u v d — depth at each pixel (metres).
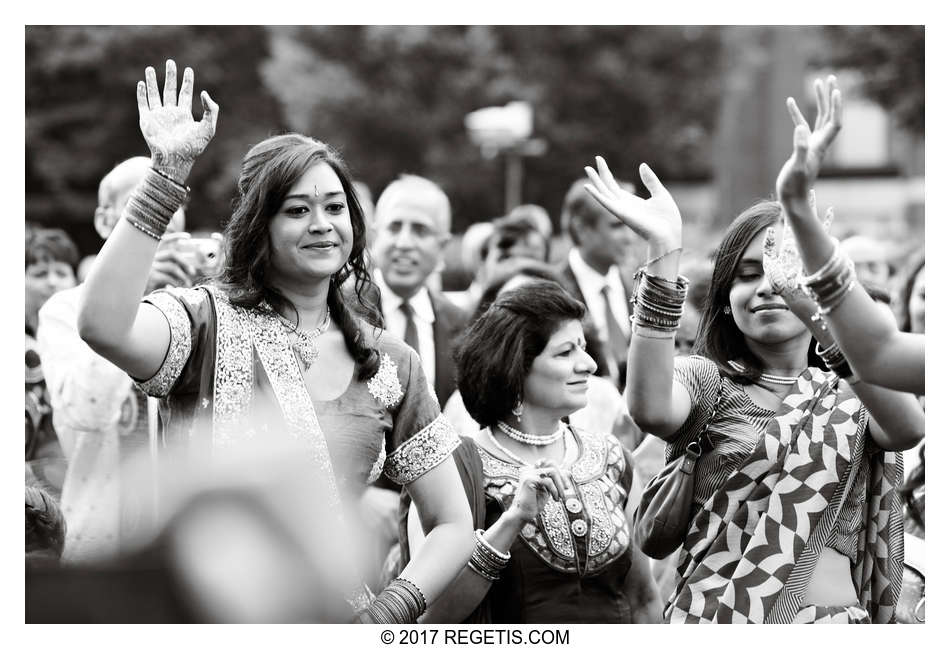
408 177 6.00
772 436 3.09
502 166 22.28
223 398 2.69
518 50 22.94
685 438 3.24
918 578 3.81
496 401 3.42
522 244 6.76
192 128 2.63
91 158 21.23
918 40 20.70
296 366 2.79
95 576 1.01
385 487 4.74
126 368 2.63
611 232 5.91
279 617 1.03
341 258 2.86
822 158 2.35
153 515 1.08
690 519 3.21
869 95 21.58
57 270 5.69
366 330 2.98
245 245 2.83
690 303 5.25
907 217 27.38
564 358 3.42
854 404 3.12
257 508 1.05
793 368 3.26
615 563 3.34
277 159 2.82
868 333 2.44
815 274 2.43
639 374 3.05
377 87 22.23
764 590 2.99
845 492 3.08
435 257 5.77
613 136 23.27
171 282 4.03
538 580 3.21
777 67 25.44
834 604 3.08
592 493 3.39
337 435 2.77
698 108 23.59
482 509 3.28
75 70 21.19
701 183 27.67
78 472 3.95
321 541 1.08
